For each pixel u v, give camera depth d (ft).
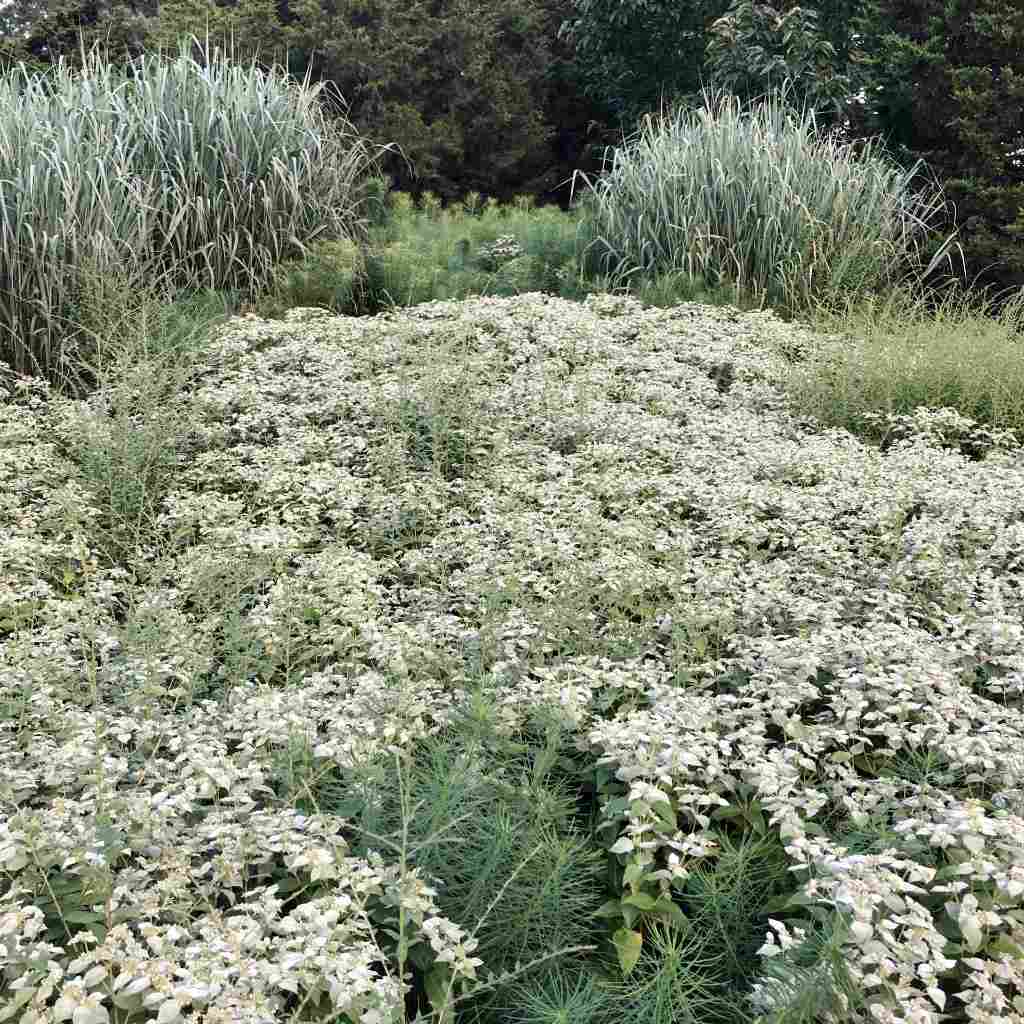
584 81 64.23
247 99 30.19
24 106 28.17
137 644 10.78
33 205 24.25
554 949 7.42
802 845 7.39
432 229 34.27
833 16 45.73
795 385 21.63
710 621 11.39
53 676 10.21
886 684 9.42
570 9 66.13
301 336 24.32
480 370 21.07
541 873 7.65
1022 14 42.80
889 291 30.35
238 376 21.79
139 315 21.90
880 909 7.00
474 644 10.78
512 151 63.98
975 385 20.90
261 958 6.51
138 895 6.97
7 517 15.64
